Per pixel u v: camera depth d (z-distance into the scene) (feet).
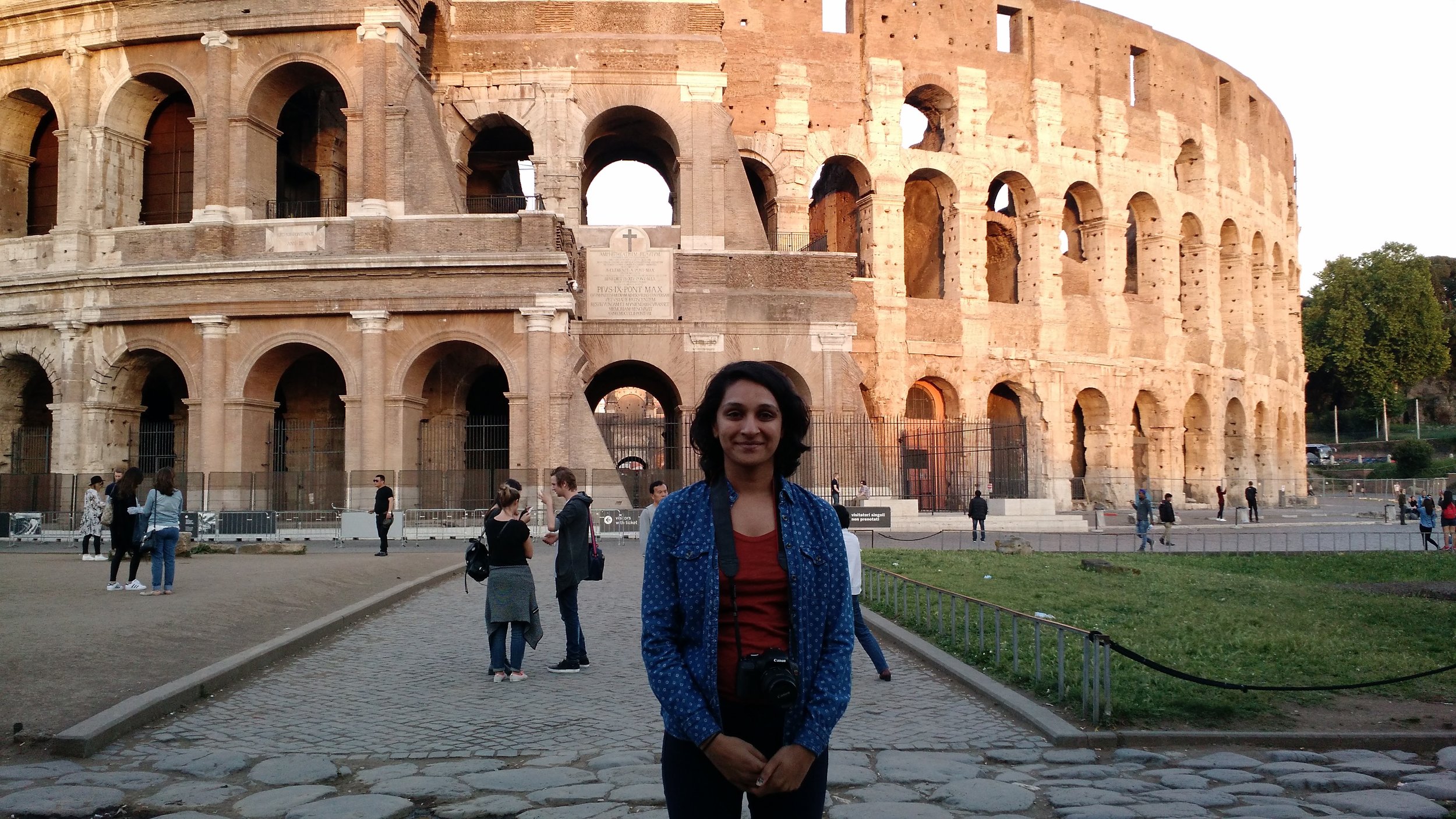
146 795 34.19
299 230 141.28
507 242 140.77
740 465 18.81
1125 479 215.31
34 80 151.33
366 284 139.64
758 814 18.43
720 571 18.43
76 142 147.43
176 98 156.04
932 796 33.88
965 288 200.75
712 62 165.07
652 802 32.78
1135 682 48.44
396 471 137.59
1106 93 218.38
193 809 32.68
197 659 53.11
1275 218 265.54
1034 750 39.37
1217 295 236.63
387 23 141.90
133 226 148.05
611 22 164.45
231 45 144.05
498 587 51.57
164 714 44.04
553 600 77.97
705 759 18.28
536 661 56.24
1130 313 219.20
